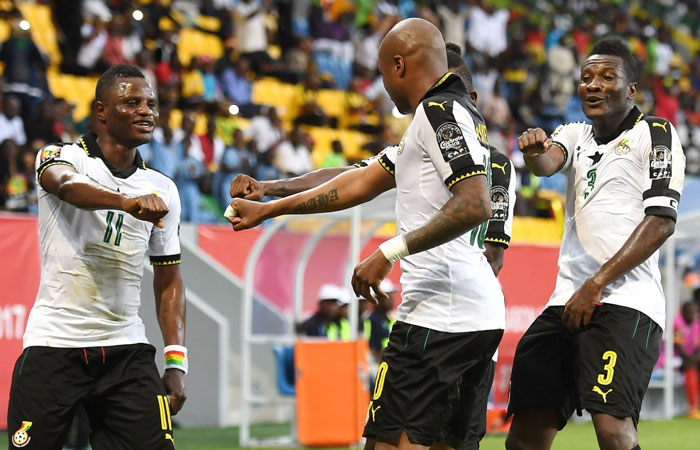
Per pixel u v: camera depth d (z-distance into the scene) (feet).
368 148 179.73
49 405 47.29
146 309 113.29
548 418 55.57
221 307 124.06
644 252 52.01
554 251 134.41
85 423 85.61
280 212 45.70
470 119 41.88
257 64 184.55
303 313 126.00
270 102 183.83
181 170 144.66
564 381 55.11
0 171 127.75
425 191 42.47
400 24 44.39
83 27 162.20
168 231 51.13
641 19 270.26
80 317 47.93
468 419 44.68
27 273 104.99
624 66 54.80
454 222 40.19
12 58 142.00
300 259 109.40
